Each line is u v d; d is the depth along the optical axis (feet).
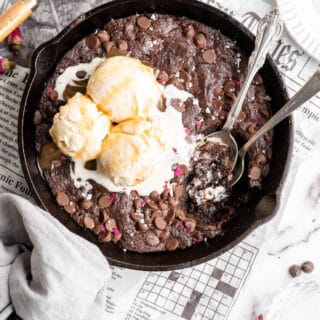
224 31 2.21
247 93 2.19
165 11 2.22
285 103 2.11
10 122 2.32
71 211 2.17
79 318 2.17
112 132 2.06
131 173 2.03
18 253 2.23
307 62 2.34
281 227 2.37
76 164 2.16
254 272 2.36
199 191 2.23
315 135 2.34
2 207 2.16
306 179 2.35
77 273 2.14
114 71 2.03
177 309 2.34
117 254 2.18
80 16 2.11
